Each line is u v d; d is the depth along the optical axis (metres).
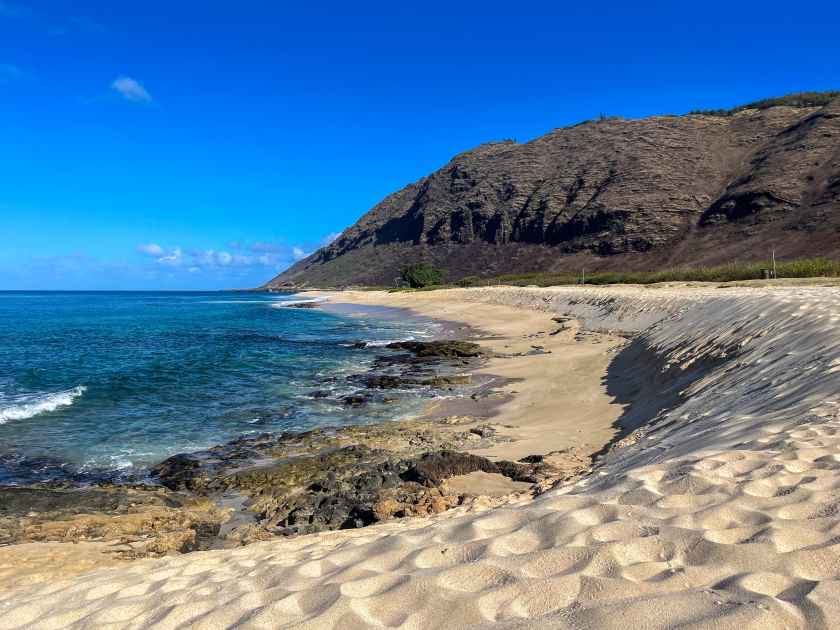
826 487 2.78
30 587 3.80
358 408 12.05
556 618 1.87
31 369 18.17
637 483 3.37
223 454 9.09
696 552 2.25
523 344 20.91
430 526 3.38
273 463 8.55
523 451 7.83
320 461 8.16
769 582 1.93
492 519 3.08
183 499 7.04
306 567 2.93
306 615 2.24
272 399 13.23
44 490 7.18
